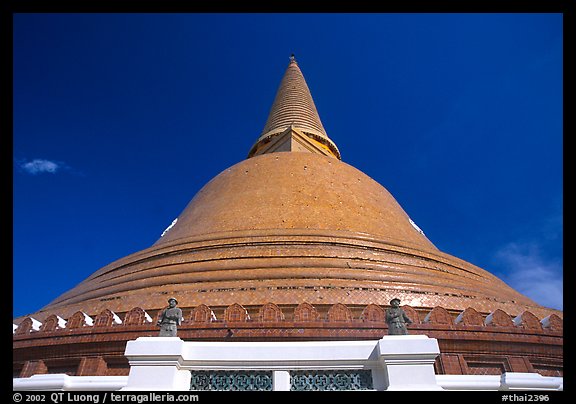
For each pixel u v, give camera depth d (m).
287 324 14.23
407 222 29.45
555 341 15.45
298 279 18.20
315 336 14.01
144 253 23.23
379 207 27.81
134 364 9.98
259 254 20.22
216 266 19.52
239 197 26.70
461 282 20.81
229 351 10.31
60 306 21.38
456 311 17.59
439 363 14.25
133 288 19.53
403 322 11.04
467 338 14.69
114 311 17.36
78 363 15.07
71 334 15.48
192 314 14.80
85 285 23.19
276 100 46.97
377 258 20.97
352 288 17.48
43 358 15.47
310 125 42.50
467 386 11.10
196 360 10.19
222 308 16.30
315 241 21.30
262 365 10.23
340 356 10.24
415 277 19.53
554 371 15.23
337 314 14.54
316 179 27.88
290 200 25.56
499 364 14.74
